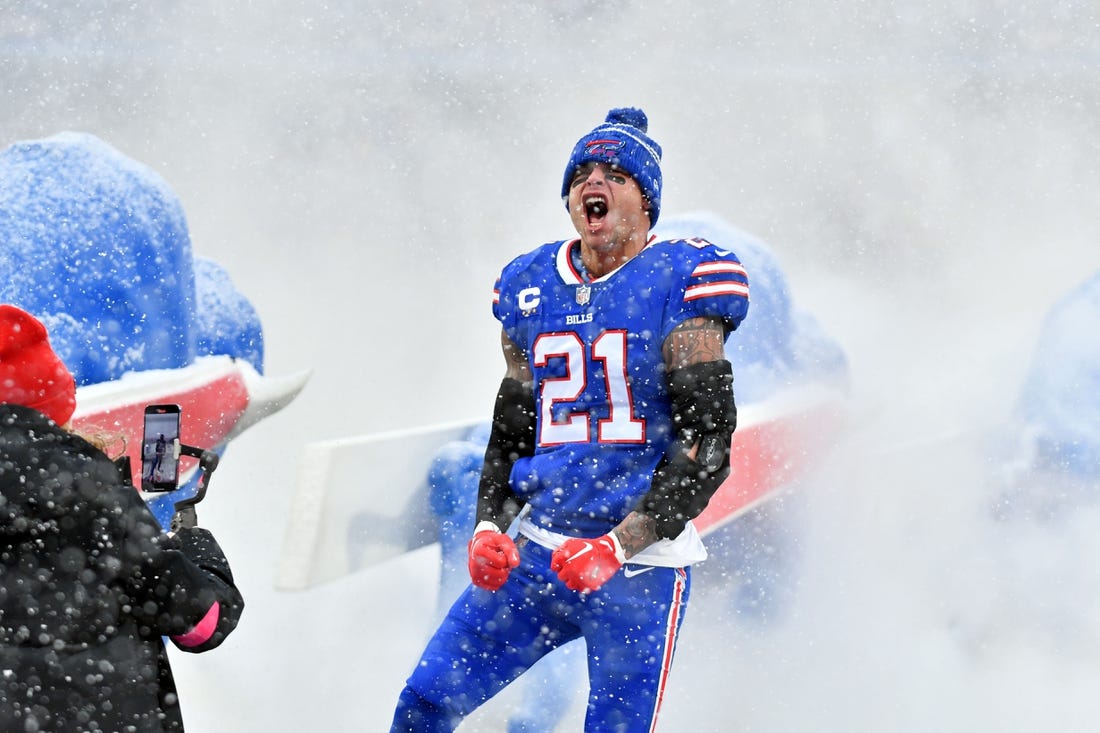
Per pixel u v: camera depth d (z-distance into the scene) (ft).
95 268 44.34
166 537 24.61
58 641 22.45
